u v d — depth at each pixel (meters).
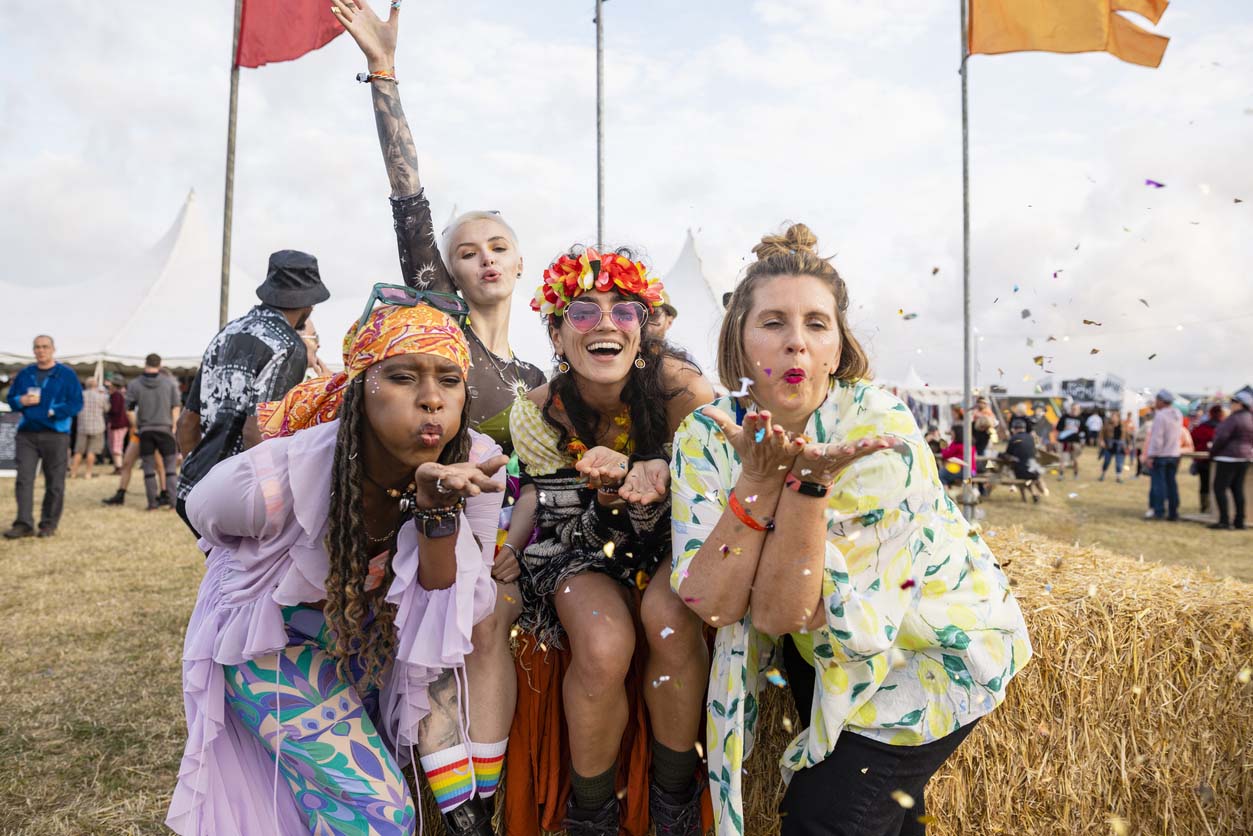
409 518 1.91
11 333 16.56
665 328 2.41
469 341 3.05
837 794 1.69
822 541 1.58
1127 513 12.31
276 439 1.82
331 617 1.75
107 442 17.19
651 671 1.93
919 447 1.72
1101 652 2.34
